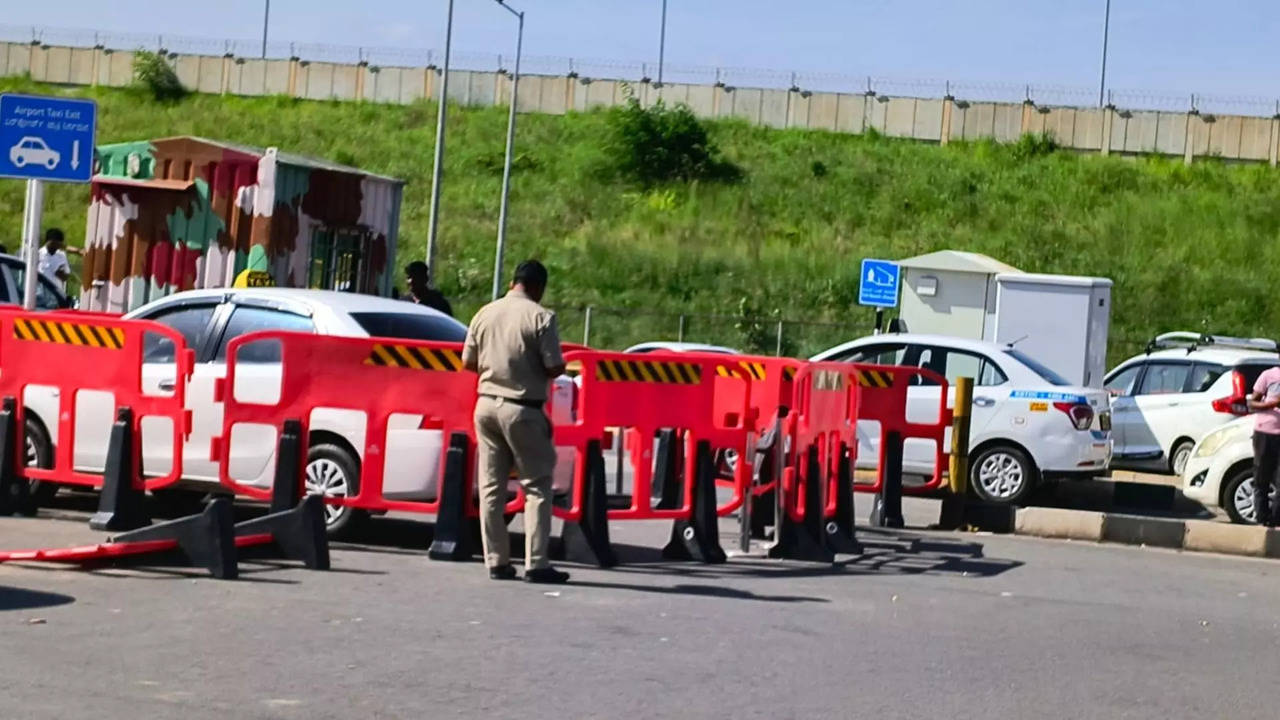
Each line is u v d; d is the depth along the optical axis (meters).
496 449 10.70
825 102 66.38
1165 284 48.53
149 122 66.94
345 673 7.65
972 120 64.75
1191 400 22.27
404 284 44.28
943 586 11.52
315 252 22.11
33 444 12.86
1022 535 15.45
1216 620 10.63
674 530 12.23
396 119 67.06
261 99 70.69
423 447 11.67
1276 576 13.23
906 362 18.48
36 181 14.95
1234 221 55.12
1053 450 17.73
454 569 11.08
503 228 39.22
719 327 44.88
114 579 9.98
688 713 7.16
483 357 10.62
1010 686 8.12
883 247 51.69
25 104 14.87
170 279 21.27
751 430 12.48
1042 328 24.98
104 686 7.16
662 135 59.72
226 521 10.26
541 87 68.56
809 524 12.68
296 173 21.58
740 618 9.68
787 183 59.00
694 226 53.97
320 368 11.70
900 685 7.99
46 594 9.37
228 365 11.71
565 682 7.67
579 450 11.69
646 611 9.77
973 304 27.14
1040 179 59.41
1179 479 21.62
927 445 18.28
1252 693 8.27
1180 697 8.09
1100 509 19.20
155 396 11.91
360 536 12.47
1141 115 62.91
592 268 48.34
